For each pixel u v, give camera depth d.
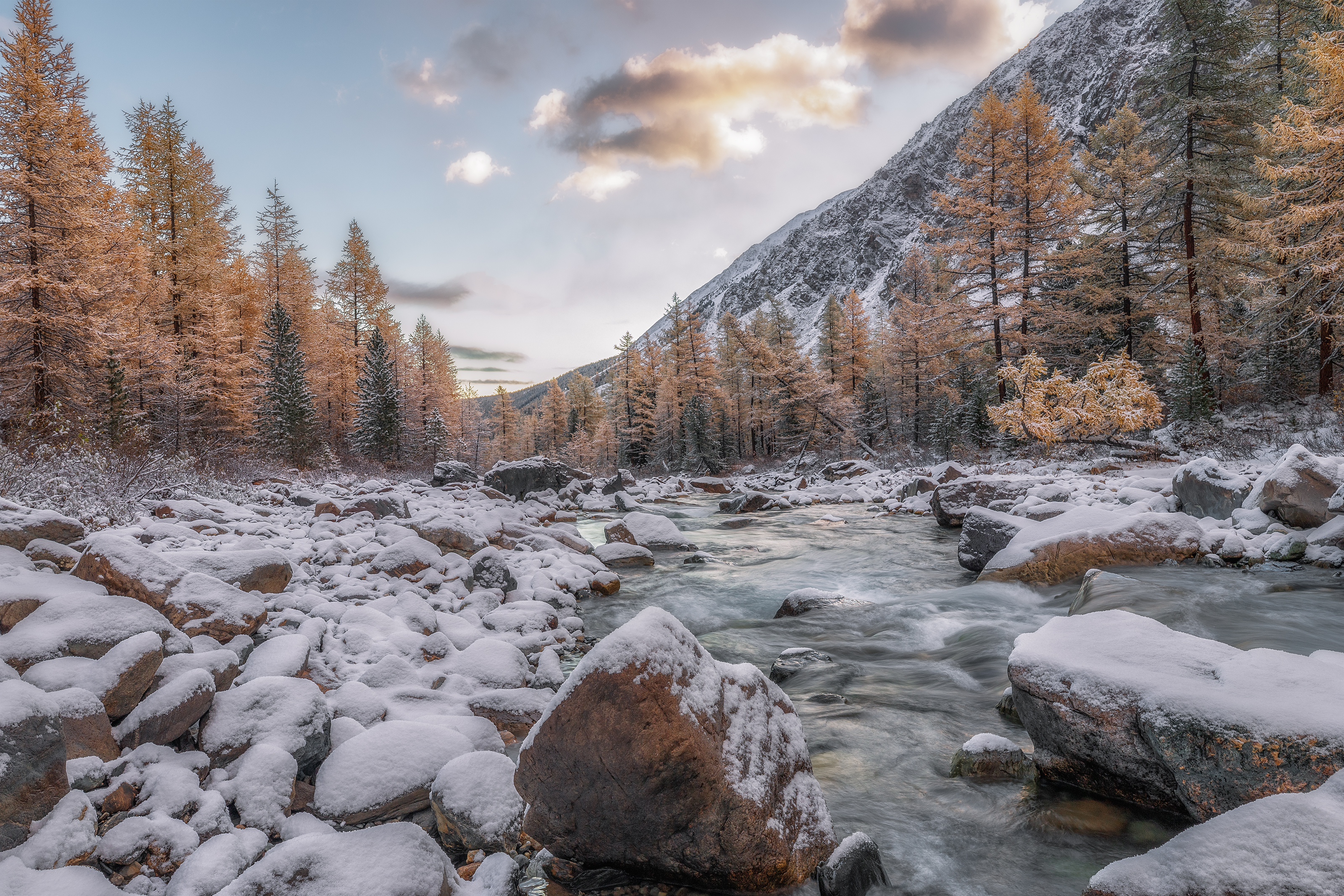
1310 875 1.92
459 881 2.65
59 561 4.78
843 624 7.12
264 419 29.36
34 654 3.39
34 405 17.81
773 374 38.34
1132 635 3.48
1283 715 2.56
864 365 47.16
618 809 2.66
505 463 24.80
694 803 2.57
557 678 5.17
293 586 6.52
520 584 8.30
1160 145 24.72
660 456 56.19
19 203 18.73
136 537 6.98
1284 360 22.97
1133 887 2.14
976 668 5.42
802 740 3.17
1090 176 28.58
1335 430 16.14
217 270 32.50
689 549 12.83
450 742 3.64
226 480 14.67
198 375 27.98
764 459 48.88
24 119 18.53
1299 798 2.19
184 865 2.58
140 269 24.34
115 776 2.99
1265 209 18.34
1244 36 22.73
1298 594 6.11
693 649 2.88
